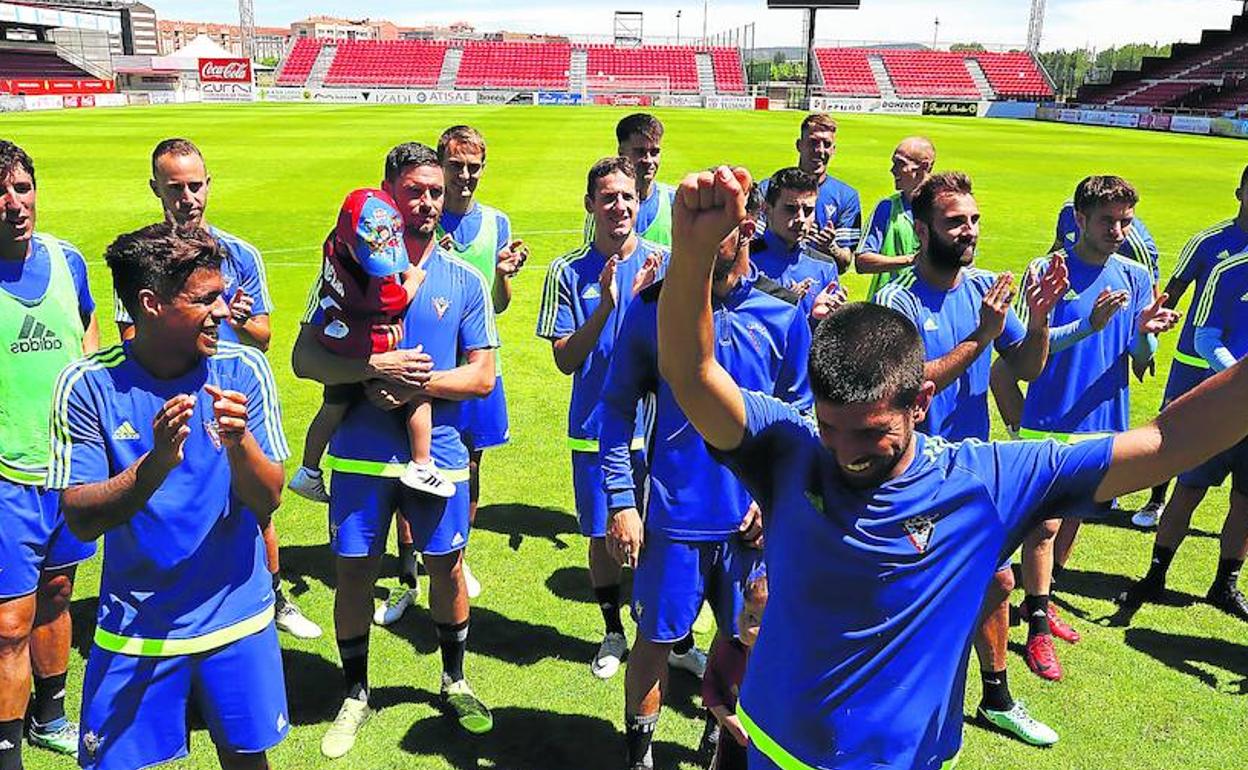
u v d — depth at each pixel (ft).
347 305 11.19
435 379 11.77
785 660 6.83
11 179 10.86
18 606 11.12
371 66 236.43
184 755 9.20
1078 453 6.23
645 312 10.33
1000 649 12.18
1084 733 12.42
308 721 12.49
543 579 16.62
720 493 10.51
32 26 209.77
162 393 8.50
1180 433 5.89
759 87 234.79
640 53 247.29
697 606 10.87
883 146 97.55
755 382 10.81
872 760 6.61
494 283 18.06
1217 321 15.39
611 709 12.92
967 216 11.66
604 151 86.33
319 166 71.00
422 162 11.94
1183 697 13.25
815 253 16.17
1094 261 14.33
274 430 8.92
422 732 12.28
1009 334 12.71
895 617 6.40
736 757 9.02
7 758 11.19
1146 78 190.08
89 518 8.05
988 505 6.29
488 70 239.09
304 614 15.23
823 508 6.40
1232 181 74.43
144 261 7.80
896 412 5.72
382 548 12.33
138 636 8.70
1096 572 17.15
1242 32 189.88
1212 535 18.71
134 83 237.86
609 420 10.87
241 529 9.00
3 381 10.94
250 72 196.85
